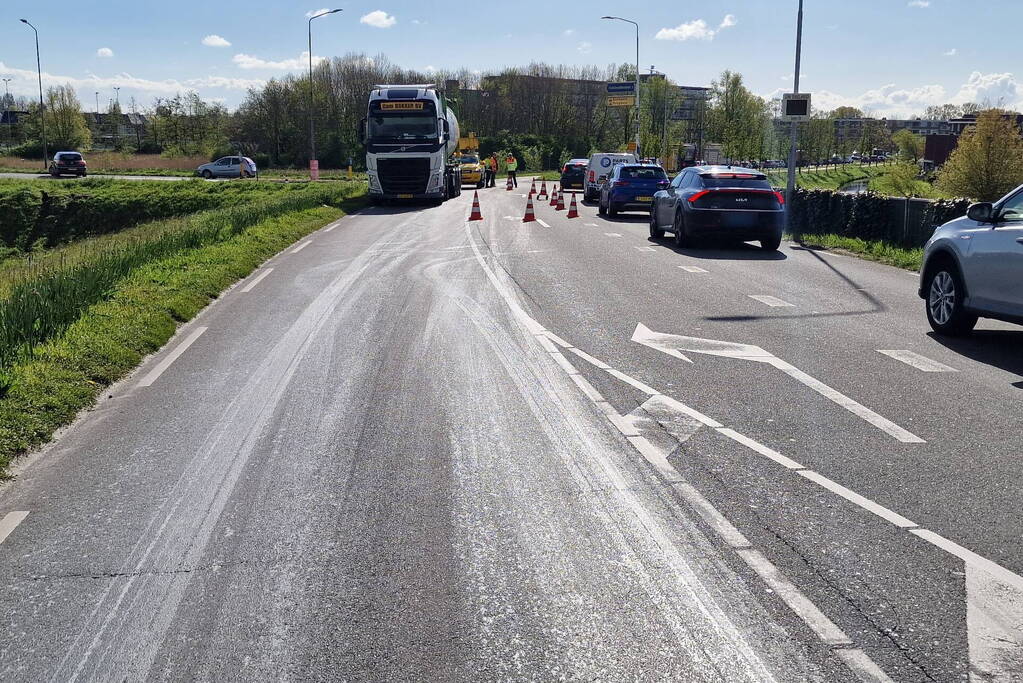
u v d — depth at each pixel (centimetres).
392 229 2298
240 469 568
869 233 1952
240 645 360
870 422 652
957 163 5716
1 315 931
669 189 2028
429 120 3322
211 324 1055
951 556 431
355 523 479
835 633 361
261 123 9288
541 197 4072
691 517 479
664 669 337
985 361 853
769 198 1823
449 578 414
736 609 381
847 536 454
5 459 582
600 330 996
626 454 582
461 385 762
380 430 642
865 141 15688
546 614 379
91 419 684
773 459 571
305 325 1037
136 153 10225
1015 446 596
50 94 10162
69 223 4559
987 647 350
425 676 335
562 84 12356
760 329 1007
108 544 459
